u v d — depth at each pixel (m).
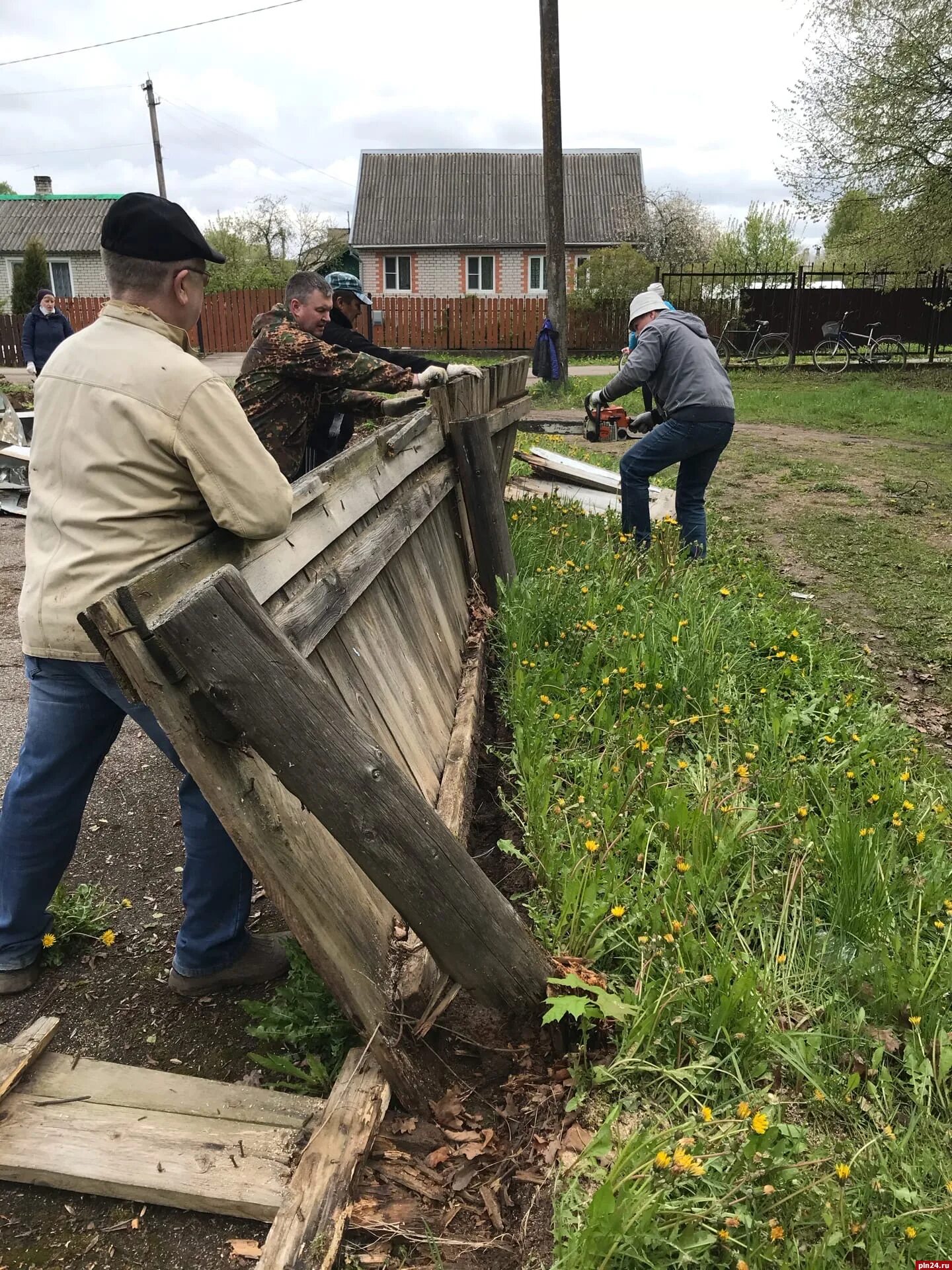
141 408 1.94
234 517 1.99
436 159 37.75
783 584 6.01
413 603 3.64
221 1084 2.08
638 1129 1.88
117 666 1.72
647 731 3.40
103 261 2.08
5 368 26.62
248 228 49.06
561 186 16.36
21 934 2.49
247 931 2.53
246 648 1.70
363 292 4.94
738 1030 2.09
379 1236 1.75
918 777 3.45
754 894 2.55
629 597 4.66
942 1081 2.05
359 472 3.13
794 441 12.38
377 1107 1.94
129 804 3.50
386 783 1.86
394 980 2.13
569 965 2.25
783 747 3.48
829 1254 1.62
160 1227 1.82
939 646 5.04
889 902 2.59
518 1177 1.86
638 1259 1.59
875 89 19.28
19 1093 2.05
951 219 19.61
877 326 22.98
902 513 8.16
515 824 3.24
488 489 4.84
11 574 6.29
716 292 25.58
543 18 15.77
